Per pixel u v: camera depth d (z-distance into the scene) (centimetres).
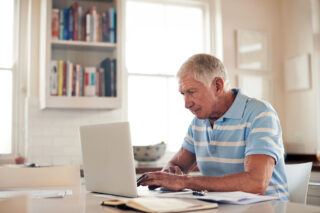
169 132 374
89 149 163
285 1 401
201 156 200
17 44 341
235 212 106
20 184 204
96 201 134
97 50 321
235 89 198
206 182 143
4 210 70
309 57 369
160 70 378
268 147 157
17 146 336
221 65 182
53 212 111
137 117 365
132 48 371
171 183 144
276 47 403
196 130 206
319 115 354
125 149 140
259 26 397
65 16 312
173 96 379
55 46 307
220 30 381
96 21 322
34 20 334
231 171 184
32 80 330
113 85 323
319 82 357
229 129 185
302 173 187
